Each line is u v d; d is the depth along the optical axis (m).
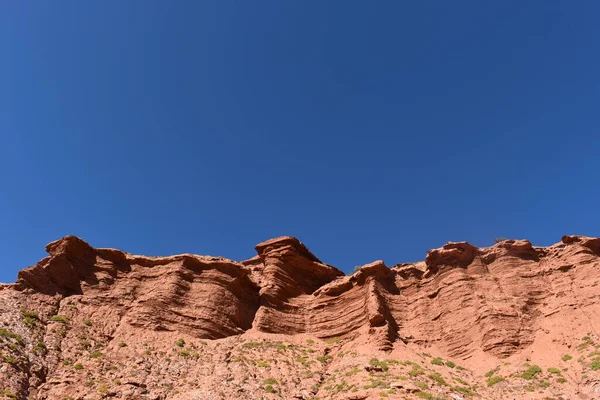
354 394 36.12
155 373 39.97
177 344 45.91
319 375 43.41
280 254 62.50
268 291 57.41
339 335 53.06
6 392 32.16
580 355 41.50
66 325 43.50
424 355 47.19
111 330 45.53
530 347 45.22
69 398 34.38
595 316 45.25
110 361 40.72
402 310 54.62
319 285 63.47
